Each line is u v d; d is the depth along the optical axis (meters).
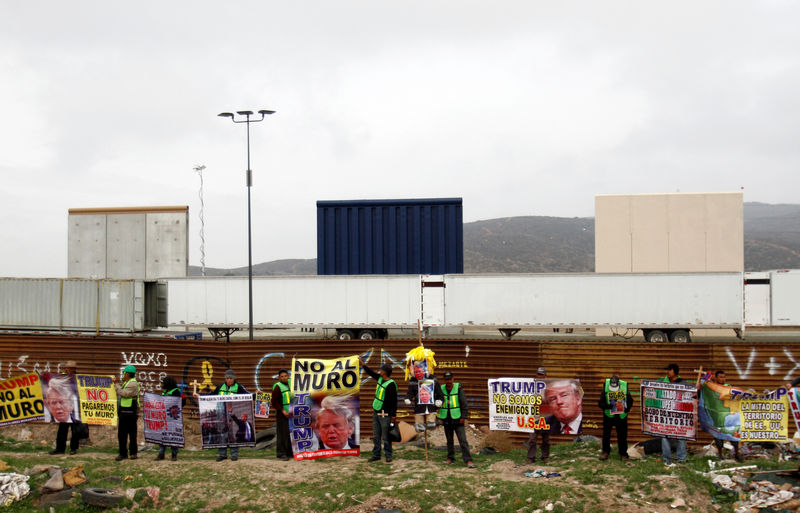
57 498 10.73
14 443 14.94
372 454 13.33
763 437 11.88
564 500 9.91
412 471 11.59
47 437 15.75
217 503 10.38
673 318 26.81
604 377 15.13
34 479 11.16
